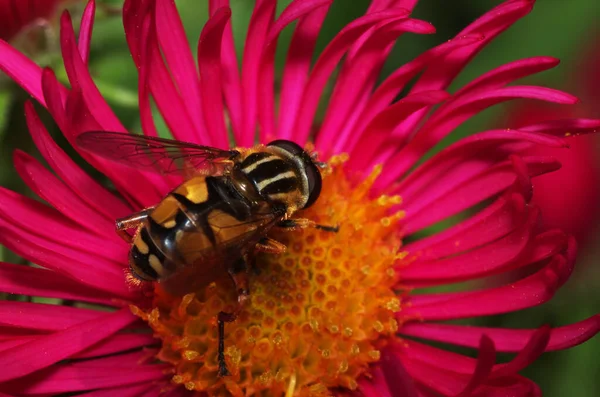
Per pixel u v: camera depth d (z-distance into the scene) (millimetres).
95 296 115
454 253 119
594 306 130
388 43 120
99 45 124
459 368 115
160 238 110
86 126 111
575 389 133
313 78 121
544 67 116
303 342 116
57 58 122
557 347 111
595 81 135
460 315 117
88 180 114
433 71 120
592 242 129
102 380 114
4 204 112
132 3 112
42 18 121
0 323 111
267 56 119
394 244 120
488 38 118
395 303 117
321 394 115
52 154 112
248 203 113
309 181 115
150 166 114
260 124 121
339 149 122
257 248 115
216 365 115
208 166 116
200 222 110
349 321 117
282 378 115
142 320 116
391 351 117
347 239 118
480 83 117
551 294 112
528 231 113
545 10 138
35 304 113
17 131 121
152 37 115
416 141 121
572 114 133
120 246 115
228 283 116
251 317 116
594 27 137
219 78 118
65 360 114
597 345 133
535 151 129
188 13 128
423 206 121
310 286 117
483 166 120
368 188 121
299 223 116
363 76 121
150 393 115
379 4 119
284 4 133
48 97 109
